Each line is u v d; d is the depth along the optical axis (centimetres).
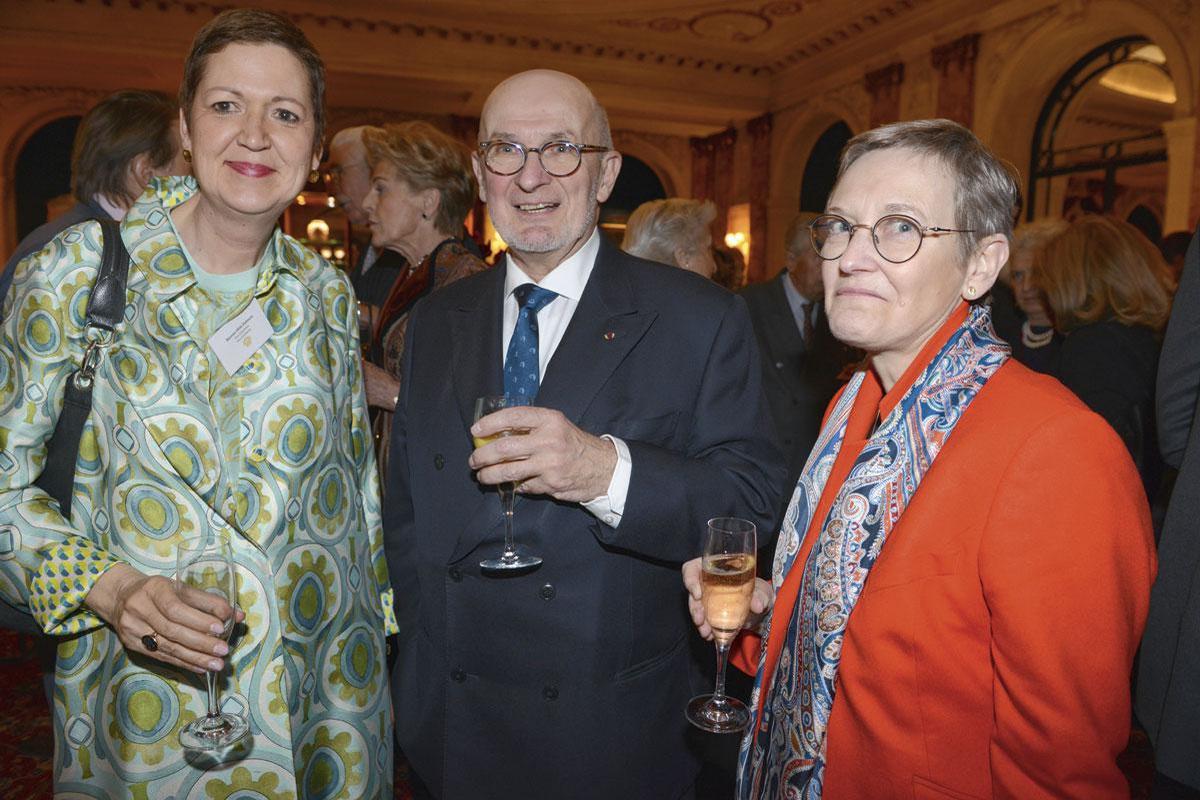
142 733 118
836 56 1212
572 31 1195
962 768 93
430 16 1137
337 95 1310
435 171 231
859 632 99
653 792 142
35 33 1048
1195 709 138
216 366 125
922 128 103
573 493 126
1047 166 1000
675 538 131
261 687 123
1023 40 929
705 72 1344
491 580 141
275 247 132
